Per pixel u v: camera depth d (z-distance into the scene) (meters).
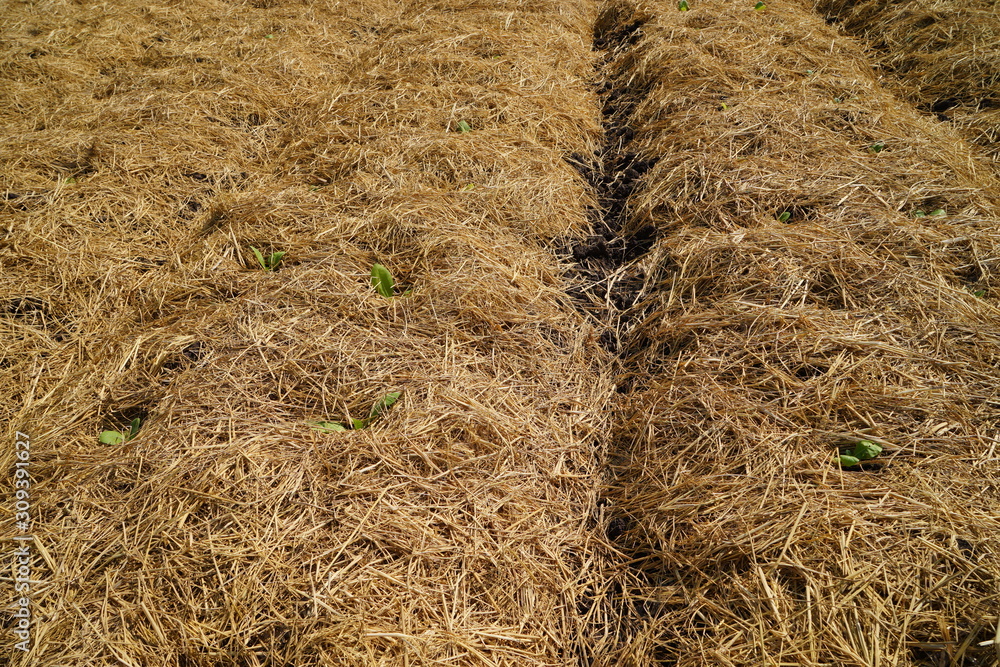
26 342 2.35
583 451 2.11
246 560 1.62
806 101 3.42
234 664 1.48
